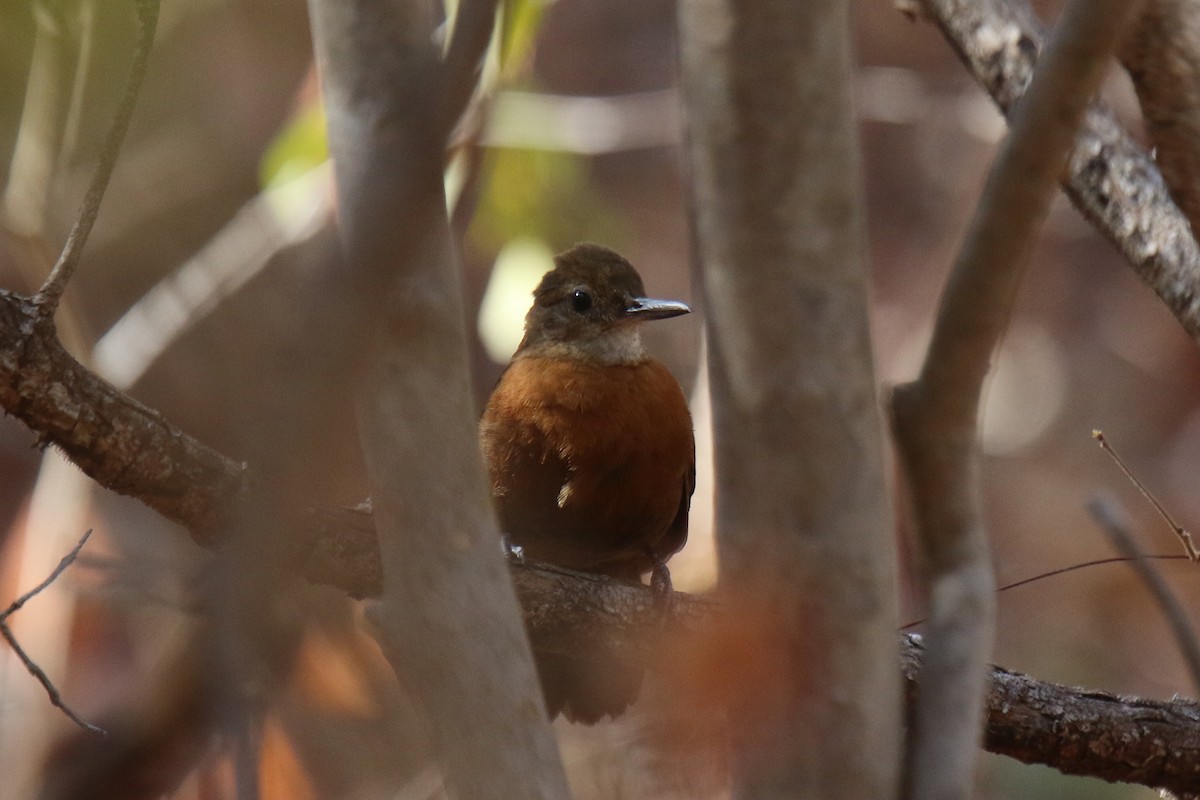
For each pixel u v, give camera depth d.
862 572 4.32
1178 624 7.20
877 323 19.20
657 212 20.50
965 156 19.88
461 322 4.54
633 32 21.98
